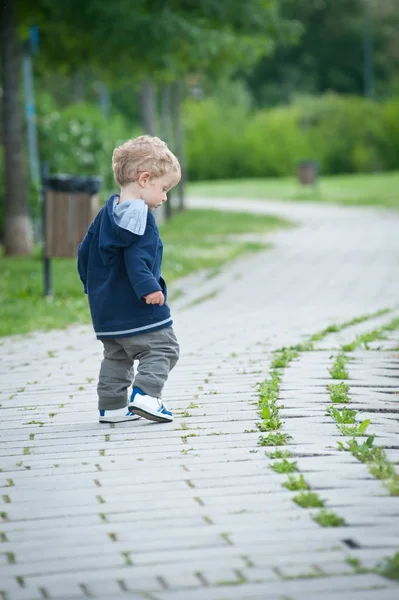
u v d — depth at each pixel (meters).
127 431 9.32
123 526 6.55
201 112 104.19
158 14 30.36
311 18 141.25
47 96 39.56
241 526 6.45
